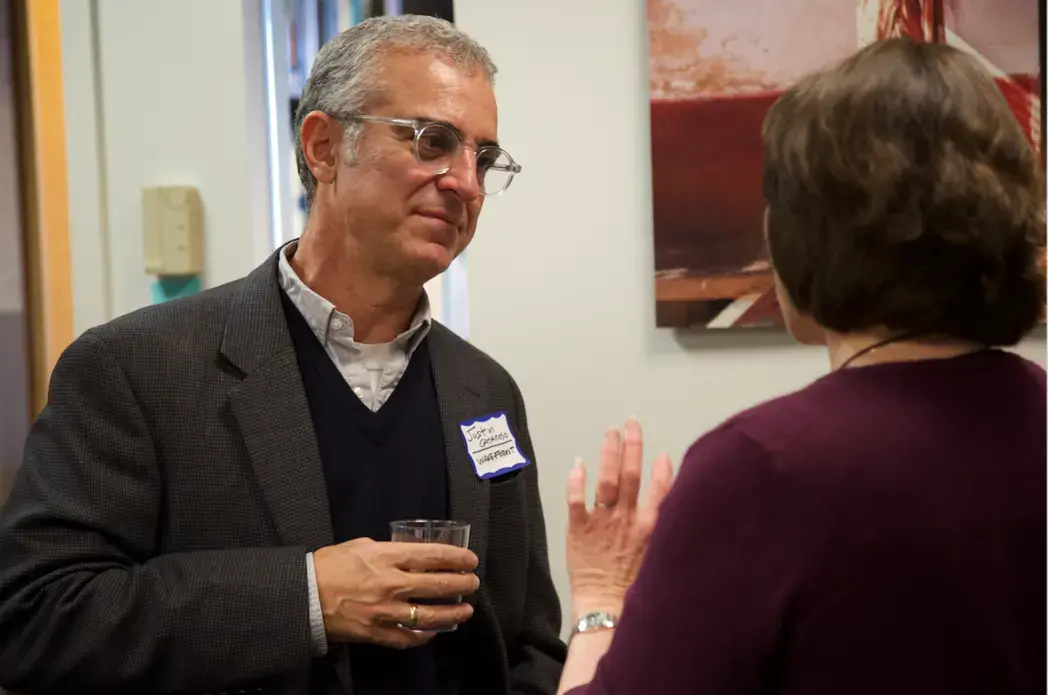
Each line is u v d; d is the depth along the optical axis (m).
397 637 1.29
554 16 2.44
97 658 1.28
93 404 1.39
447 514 1.54
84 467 1.36
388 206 1.42
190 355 1.44
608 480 1.15
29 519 1.35
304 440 1.43
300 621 1.28
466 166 1.44
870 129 0.83
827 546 0.78
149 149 2.57
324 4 2.81
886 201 0.81
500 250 2.46
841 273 0.85
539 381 2.46
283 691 1.34
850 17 2.34
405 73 1.42
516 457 1.62
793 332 0.97
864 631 0.77
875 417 0.82
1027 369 0.90
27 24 2.58
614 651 0.86
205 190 2.57
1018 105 2.31
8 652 1.32
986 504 0.80
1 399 2.62
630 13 2.43
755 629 0.79
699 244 2.38
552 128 2.45
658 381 2.45
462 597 1.40
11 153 2.59
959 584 0.77
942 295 0.83
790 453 0.80
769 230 0.92
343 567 1.31
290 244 1.64
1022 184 0.84
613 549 1.15
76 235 2.57
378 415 1.51
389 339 1.57
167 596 1.29
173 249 2.52
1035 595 0.80
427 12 2.83
